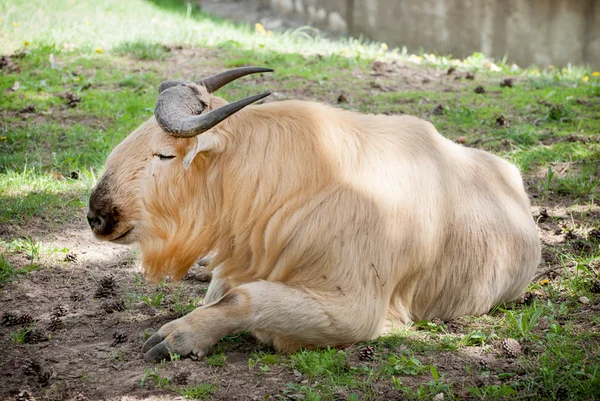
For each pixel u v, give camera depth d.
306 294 7.18
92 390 6.70
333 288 7.28
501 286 8.41
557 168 12.70
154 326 8.08
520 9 24.25
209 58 19.23
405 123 8.30
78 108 15.27
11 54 18.69
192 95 7.25
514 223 8.52
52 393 6.67
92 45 19.64
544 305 8.33
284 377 6.94
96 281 9.20
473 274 8.19
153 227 7.59
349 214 7.36
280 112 7.68
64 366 7.18
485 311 8.41
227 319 7.13
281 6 31.30
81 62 18.22
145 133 7.55
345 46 22.59
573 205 11.34
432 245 7.86
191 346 7.15
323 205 7.35
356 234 7.34
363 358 7.21
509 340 7.36
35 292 8.84
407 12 27.05
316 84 17.31
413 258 7.73
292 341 7.31
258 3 32.31
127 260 9.85
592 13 22.84
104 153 12.85
